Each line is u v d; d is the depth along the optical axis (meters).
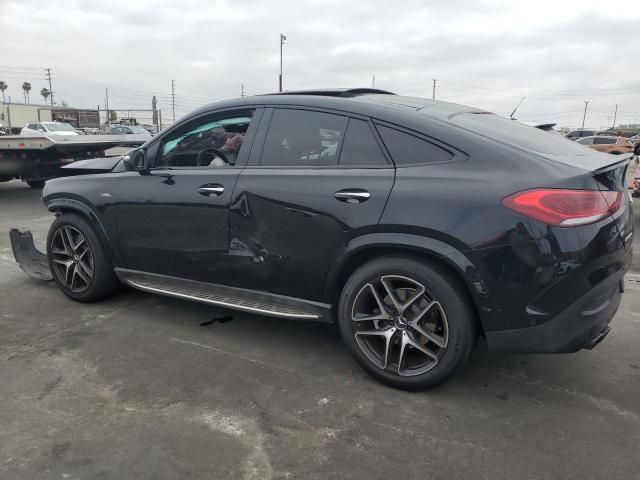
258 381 3.06
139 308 4.21
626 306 4.42
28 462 2.32
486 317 2.66
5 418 2.65
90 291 4.21
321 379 3.10
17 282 4.86
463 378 3.12
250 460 2.36
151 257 3.81
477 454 2.41
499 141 2.78
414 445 2.47
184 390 2.95
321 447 2.46
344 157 3.06
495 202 2.58
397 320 2.93
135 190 3.80
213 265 3.50
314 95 3.41
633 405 2.85
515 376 3.15
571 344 2.60
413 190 2.76
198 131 3.68
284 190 3.14
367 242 2.86
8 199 10.57
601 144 26.27
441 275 2.73
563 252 2.48
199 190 3.47
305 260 3.12
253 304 3.43
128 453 2.39
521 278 2.54
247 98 3.53
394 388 2.99
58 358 3.32
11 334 3.69
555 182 2.53
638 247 6.68
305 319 3.25
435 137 2.85
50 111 63.16
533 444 2.49
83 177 4.17
